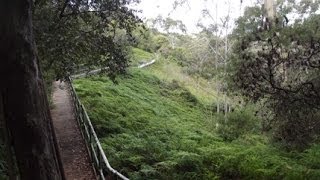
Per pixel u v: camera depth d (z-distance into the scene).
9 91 4.34
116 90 24.28
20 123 4.38
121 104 20.92
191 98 32.84
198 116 27.73
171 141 15.44
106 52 14.38
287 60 11.61
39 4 11.86
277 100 12.61
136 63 39.84
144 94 28.11
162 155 12.55
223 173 12.48
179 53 52.38
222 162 12.88
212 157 13.47
